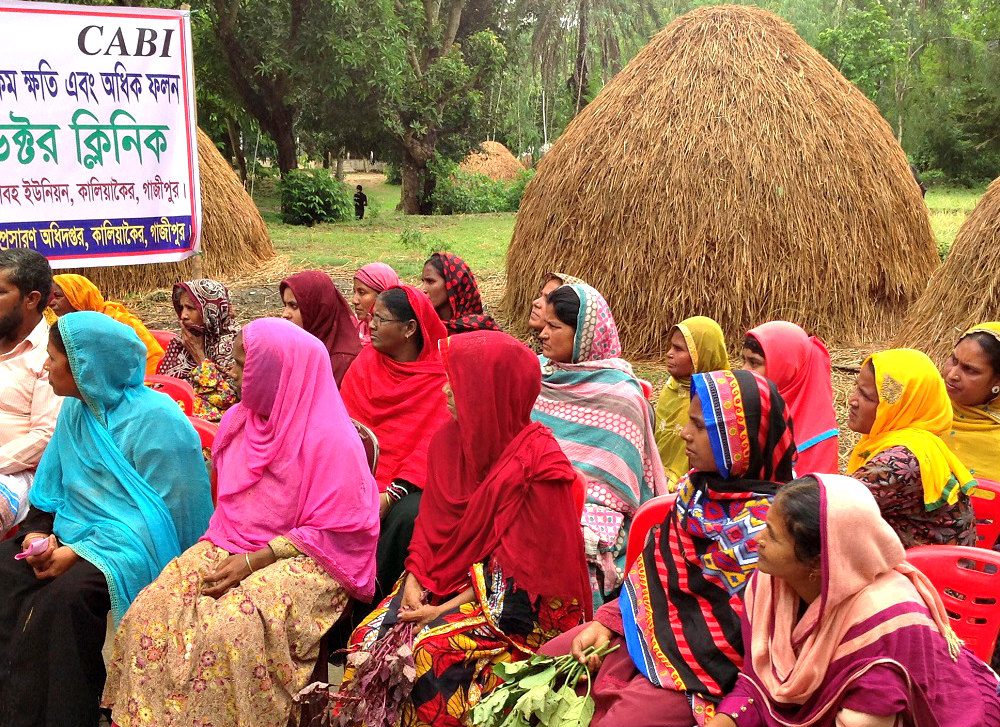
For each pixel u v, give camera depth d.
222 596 3.05
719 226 7.92
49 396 3.78
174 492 3.42
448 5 26.25
